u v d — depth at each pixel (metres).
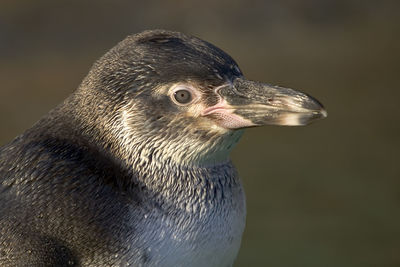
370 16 23.55
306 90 19.42
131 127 7.80
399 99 19.31
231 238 8.07
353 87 19.75
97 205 7.48
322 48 21.62
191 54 7.91
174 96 7.82
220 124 7.88
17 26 19.77
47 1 20.20
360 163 16.69
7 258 7.24
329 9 23.02
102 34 20.00
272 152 17.12
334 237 14.57
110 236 7.45
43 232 7.35
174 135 7.87
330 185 16.05
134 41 8.05
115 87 7.83
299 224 14.90
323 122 18.47
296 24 22.16
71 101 8.09
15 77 18.73
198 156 7.98
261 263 13.88
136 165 7.80
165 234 7.64
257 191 15.80
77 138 7.84
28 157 7.68
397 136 17.72
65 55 19.53
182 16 20.91
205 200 7.91
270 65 20.33
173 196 7.82
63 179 7.54
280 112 7.80
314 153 17.14
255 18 21.66
